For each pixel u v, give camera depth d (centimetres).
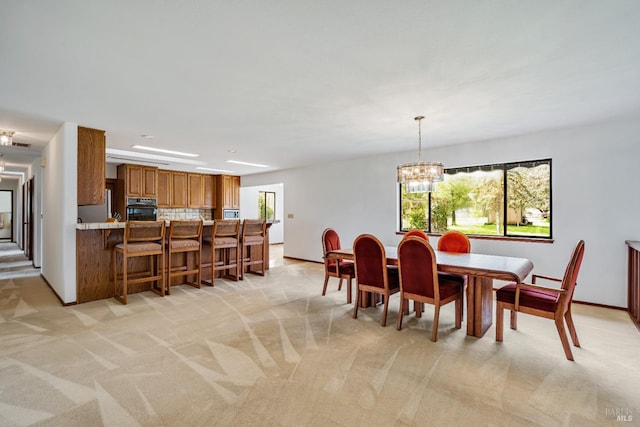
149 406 181
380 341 274
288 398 190
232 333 288
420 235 415
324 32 187
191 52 211
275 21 176
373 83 261
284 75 246
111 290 407
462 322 322
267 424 167
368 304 376
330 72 240
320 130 411
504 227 459
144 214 680
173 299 398
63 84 263
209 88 272
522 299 262
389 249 400
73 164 380
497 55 214
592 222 384
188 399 188
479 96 288
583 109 324
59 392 194
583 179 389
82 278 383
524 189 442
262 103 309
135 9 164
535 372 222
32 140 473
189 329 297
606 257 375
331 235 435
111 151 548
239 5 161
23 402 184
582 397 193
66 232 373
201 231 455
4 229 1185
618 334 293
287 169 767
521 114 341
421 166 345
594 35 188
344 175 647
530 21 175
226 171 811
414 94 284
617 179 369
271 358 240
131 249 384
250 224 528
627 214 363
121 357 240
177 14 169
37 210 618
